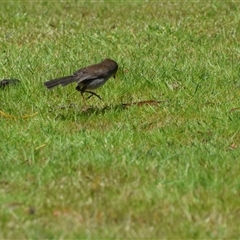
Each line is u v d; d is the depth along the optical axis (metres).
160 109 19.02
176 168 15.05
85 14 30.77
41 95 20.14
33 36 26.78
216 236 12.46
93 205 13.55
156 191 13.90
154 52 23.92
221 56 22.97
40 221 13.07
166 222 12.89
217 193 13.90
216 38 25.28
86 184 14.41
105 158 15.49
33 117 18.67
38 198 13.83
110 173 14.85
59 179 14.68
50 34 26.98
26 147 16.45
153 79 20.94
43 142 16.78
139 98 20.03
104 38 25.69
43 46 25.05
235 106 19.06
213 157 15.55
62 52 24.02
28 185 14.42
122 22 28.66
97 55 23.53
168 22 27.95
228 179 14.52
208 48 24.17
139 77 20.83
